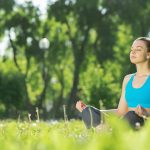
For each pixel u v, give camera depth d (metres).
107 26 74.19
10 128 2.31
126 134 1.47
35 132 6.08
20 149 1.56
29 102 77.62
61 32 79.50
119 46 79.19
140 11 74.44
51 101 104.69
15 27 75.00
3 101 74.94
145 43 8.48
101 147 1.34
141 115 6.73
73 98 78.69
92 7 73.31
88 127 7.82
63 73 86.50
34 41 76.12
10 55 79.38
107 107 58.22
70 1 74.38
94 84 59.31
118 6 73.38
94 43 75.69
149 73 8.43
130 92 8.40
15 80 75.31
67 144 1.42
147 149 1.30
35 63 79.44
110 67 77.69
